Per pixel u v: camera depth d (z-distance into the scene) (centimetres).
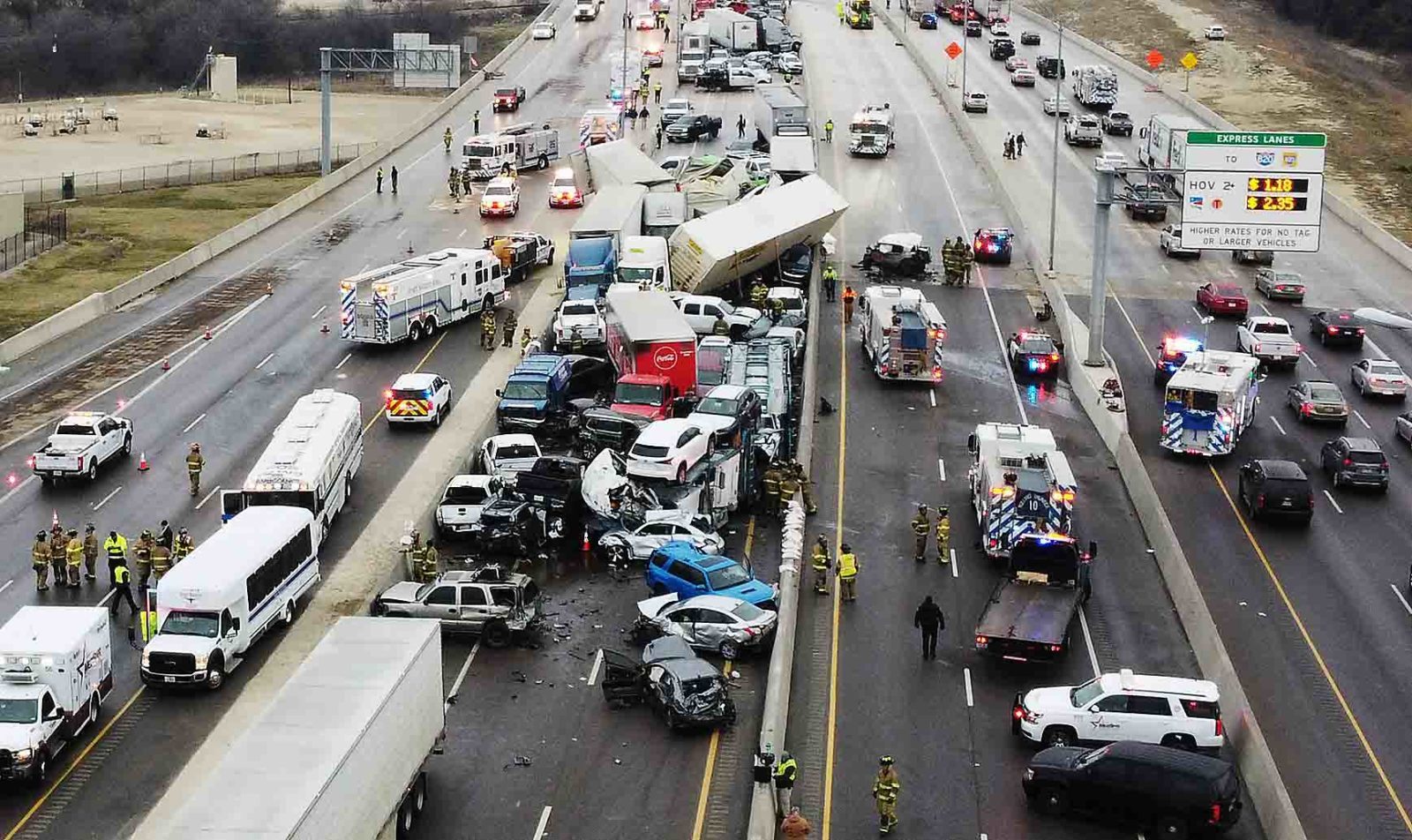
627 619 5519
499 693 4953
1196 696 4525
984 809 4288
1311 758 4634
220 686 4922
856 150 13362
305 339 8638
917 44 18925
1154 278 10394
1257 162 7400
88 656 4653
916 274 10188
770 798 4088
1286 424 7756
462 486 6256
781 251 9631
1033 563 5553
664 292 8131
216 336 8719
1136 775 4162
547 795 4350
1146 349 8906
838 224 11356
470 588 5288
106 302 9300
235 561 5109
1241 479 6775
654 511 6100
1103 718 4544
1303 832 4003
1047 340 8431
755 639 5191
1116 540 6303
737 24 17612
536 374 7331
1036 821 4228
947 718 4809
